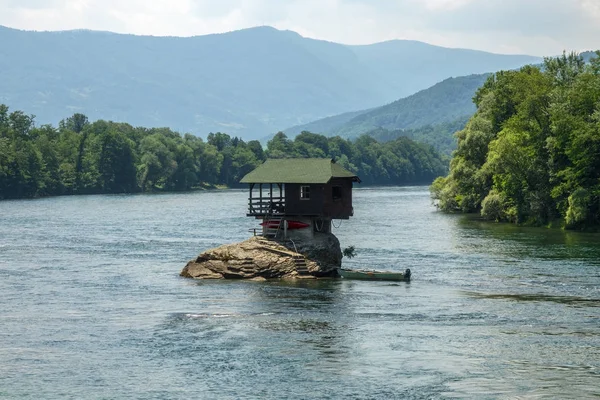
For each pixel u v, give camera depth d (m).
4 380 44.94
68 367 47.31
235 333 54.97
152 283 76.50
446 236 118.38
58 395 42.44
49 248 109.25
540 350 49.44
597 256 91.50
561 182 129.25
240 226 144.12
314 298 67.56
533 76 147.12
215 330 55.91
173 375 45.59
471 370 45.56
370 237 118.12
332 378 44.66
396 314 60.66
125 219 165.12
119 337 54.19
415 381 43.88
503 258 91.44
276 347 51.12
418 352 49.50
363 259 91.94
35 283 77.44
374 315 60.41
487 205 144.00
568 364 46.34
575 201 121.19
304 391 42.66
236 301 66.50
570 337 52.56
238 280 77.44
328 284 74.62
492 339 52.31
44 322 59.03
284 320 58.84
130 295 69.94
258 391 42.75
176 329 56.31
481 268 83.88
